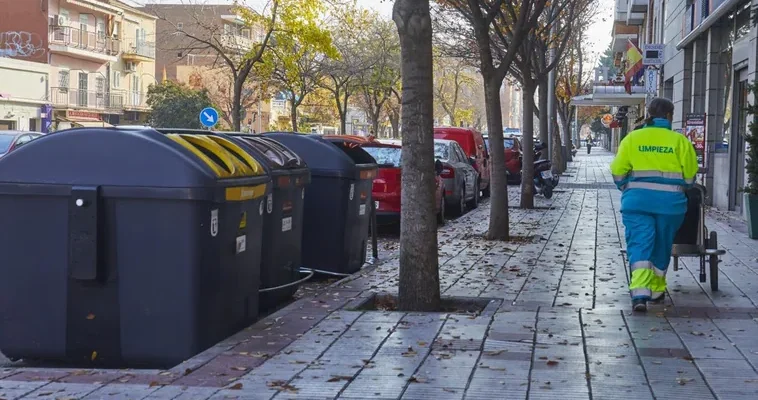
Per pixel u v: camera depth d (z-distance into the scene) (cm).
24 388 601
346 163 1116
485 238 1571
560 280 1095
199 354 693
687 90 2700
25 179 703
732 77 2141
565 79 5206
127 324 704
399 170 1683
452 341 731
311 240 1122
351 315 841
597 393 583
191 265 696
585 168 5069
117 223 699
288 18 3112
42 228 708
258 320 834
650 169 874
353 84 5119
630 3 5112
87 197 693
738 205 2105
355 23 4662
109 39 6069
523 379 616
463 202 2230
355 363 661
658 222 877
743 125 2070
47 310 712
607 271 1173
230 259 753
